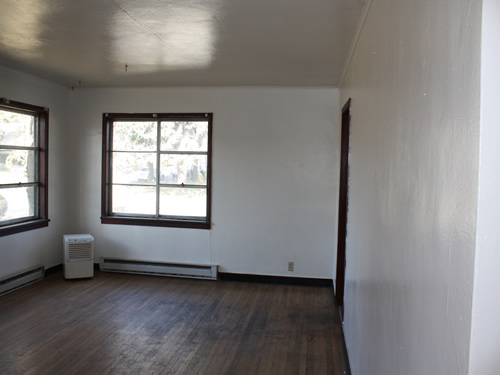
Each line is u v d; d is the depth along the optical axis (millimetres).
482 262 706
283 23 2732
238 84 4965
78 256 5043
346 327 3242
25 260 4777
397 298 1361
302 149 5047
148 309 4145
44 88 4957
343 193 4312
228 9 2504
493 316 708
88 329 3615
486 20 690
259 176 5141
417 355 1076
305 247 5086
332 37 2994
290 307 4297
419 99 1121
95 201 5516
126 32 3033
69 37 3195
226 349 3297
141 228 5434
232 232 5230
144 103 5352
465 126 761
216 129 5207
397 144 1426
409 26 1264
